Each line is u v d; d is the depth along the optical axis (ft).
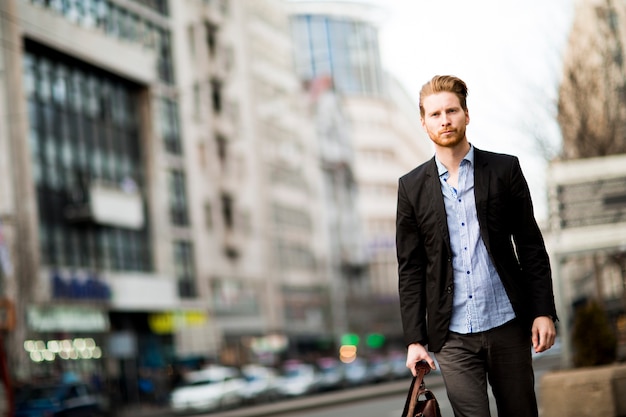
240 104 271.08
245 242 259.60
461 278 16.60
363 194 450.71
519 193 16.65
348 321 329.11
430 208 16.71
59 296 166.30
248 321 252.62
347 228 370.32
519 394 16.72
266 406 138.21
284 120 306.35
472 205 16.62
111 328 187.42
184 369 195.42
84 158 187.62
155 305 197.57
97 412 125.29
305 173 320.91
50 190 175.42
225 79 261.44
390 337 353.31
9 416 78.95
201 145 241.55
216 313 234.17
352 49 475.72
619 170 63.87
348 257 365.61
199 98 245.65
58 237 175.32
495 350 16.52
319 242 325.42
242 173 265.75
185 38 237.25
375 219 451.53
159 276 201.46
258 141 281.33
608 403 41.34
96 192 181.27
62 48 181.47
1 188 159.84
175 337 209.67
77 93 188.85
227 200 252.62
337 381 199.52
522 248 16.88
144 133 208.85
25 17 172.35
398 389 143.95
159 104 217.36
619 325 63.98
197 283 221.66
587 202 64.39
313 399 146.82
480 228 16.49
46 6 179.93
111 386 171.22
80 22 190.70
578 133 93.45
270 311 270.46
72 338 168.96
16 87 167.63
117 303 183.73
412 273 17.13
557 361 157.58
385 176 462.60
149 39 219.61
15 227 151.74
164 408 179.63
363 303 337.11
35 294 153.28
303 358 270.05
